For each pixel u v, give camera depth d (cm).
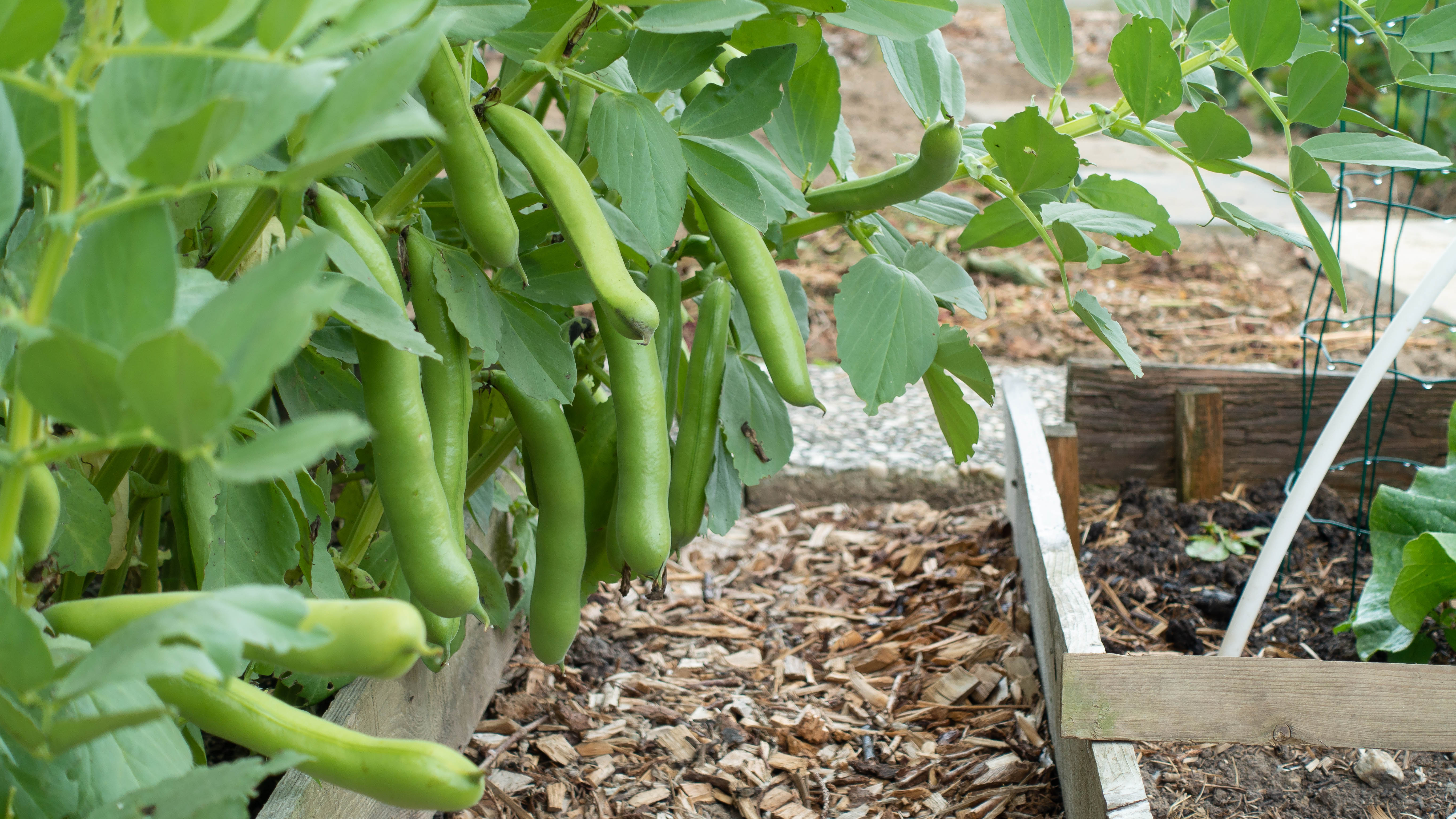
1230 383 297
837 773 220
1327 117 142
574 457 150
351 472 183
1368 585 223
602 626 274
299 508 136
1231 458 302
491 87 144
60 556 119
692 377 154
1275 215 603
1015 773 212
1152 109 145
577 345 172
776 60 127
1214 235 582
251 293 55
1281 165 701
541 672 244
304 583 158
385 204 127
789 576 303
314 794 138
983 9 1130
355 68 60
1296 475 280
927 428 364
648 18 117
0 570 69
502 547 238
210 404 52
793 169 153
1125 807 146
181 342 49
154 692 81
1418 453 296
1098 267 162
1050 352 455
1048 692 220
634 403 137
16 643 66
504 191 169
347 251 104
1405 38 151
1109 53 145
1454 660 217
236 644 59
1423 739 157
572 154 155
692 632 274
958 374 161
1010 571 286
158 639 60
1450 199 617
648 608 285
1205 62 158
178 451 55
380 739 79
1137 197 153
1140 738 159
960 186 631
